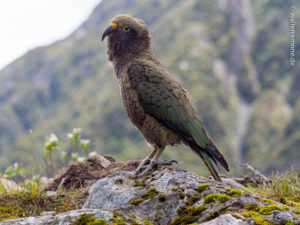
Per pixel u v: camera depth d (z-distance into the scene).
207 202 4.11
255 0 137.50
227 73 115.88
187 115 5.80
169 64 110.81
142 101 5.86
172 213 4.18
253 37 126.31
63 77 151.00
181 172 4.80
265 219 3.65
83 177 6.73
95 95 120.00
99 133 89.38
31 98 141.88
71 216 3.94
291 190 5.69
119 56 6.53
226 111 98.44
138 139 81.88
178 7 146.50
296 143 76.12
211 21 133.38
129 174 5.50
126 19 6.56
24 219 3.99
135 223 3.85
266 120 96.56
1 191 5.66
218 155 5.80
